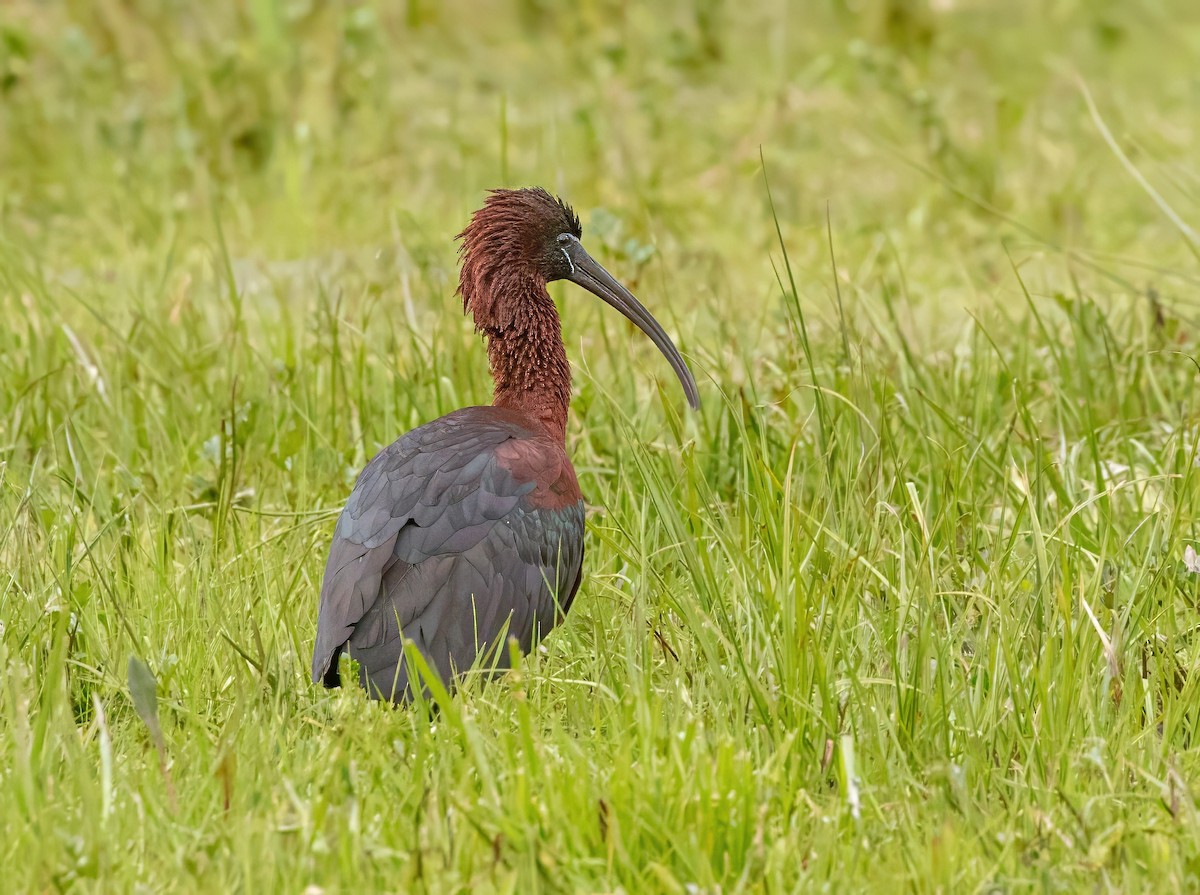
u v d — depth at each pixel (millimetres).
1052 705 9133
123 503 12461
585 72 28531
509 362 11906
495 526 10172
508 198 11891
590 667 10156
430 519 10062
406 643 8484
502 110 15883
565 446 12078
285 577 11320
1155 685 9594
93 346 15273
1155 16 32188
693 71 28688
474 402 13625
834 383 13367
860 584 10336
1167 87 27656
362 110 24984
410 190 22984
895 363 14398
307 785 8586
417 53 29312
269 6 27109
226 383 14789
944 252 20734
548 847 7801
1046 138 24688
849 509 11047
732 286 18531
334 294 18297
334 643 9766
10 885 7551
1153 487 12688
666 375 15094
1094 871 7715
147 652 10266
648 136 24672
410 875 7453
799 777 8766
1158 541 11125
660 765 8367
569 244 12211
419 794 8273
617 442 13164
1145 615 10391
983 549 11453
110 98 25781
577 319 16812
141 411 14383
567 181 22141
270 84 25312
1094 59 29781
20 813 8086
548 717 9562
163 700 9445
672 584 10750
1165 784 8430
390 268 18203
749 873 7691
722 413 13320
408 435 10844
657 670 9945
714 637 9836
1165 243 20953
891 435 11852
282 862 7684
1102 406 14148
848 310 16266
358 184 22922
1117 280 15438
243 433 13484
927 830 8070
